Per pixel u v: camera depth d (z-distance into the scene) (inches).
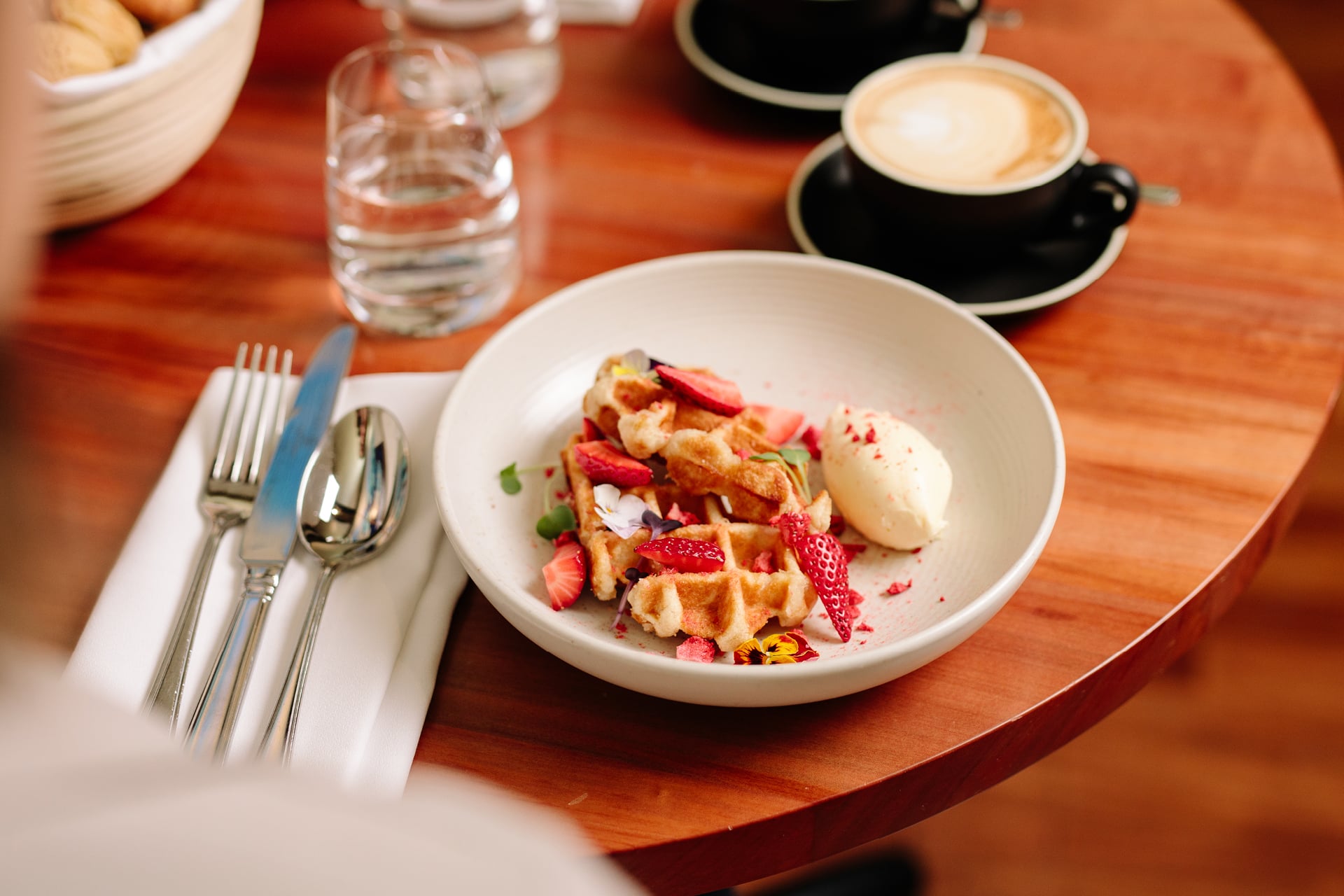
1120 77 38.6
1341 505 55.3
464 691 28.2
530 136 37.4
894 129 34.3
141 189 34.5
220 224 35.5
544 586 29.0
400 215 32.6
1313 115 37.5
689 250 34.9
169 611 28.5
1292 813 46.3
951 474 29.9
